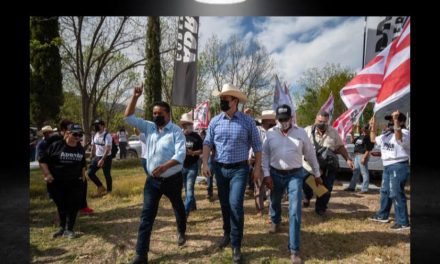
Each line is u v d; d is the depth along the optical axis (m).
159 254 3.82
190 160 5.11
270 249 3.94
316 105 32.81
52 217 5.59
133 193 7.46
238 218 3.49
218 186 3.78
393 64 4.86
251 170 6.77
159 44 19.78
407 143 4.53
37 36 17.27
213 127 3.75
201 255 3.78
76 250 4.02
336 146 5.37
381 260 3.61
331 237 4.34
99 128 7.16
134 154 16.84
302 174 3.80
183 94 7.92
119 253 3.93
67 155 4.32
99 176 10.66
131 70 24.89
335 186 8.46
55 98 19.70
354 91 5.99
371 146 7.45
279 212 4.43
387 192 4.96
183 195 7.08
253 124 3.66
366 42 8.34
